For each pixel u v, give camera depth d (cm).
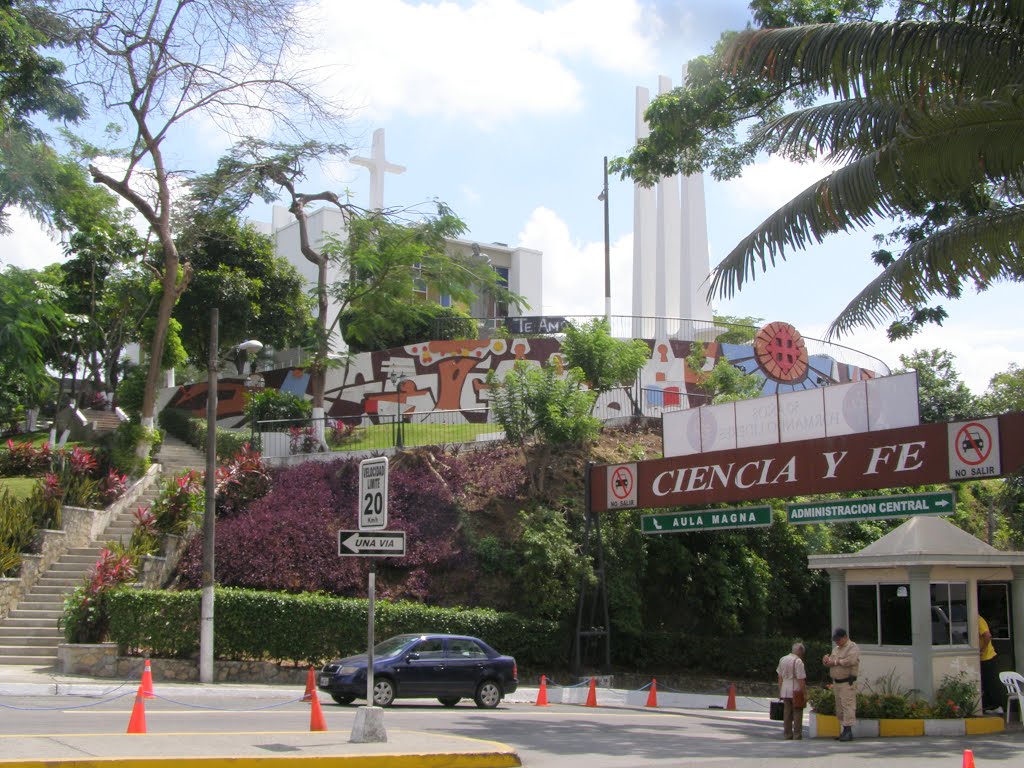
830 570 1825
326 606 2320
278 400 3753
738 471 2208
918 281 1426
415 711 1858
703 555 2911
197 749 1109
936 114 1293
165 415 4119
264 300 4528
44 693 1873
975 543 1730
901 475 1886
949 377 4597
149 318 4172
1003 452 1738
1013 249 1413
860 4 2009
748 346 4184
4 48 2428
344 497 2855
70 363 4188
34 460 3241
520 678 2519
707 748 1388
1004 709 1727
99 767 984
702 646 2777
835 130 1512
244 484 2877
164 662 2188
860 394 2039
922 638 1658
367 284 3822
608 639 2612
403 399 3966
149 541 2581
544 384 2956
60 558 2616
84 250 4081
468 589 2642
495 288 4284
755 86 2019
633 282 5397
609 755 1297
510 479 2941
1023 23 1313
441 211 3894
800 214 1416
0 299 3216
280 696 2033
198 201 3547
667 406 3841
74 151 3055
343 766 1072
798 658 1572
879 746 1414
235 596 2281
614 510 2567
